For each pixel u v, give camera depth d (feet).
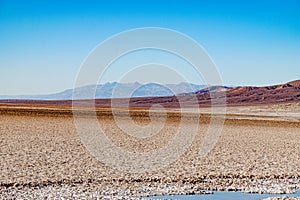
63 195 46.80
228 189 51.70
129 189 50.55
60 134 110.63
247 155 79.36
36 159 68.90
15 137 100.94
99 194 47.80
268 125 153.28
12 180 52.31
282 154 81.30
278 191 51.47
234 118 179.93
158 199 46.70
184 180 55.52
